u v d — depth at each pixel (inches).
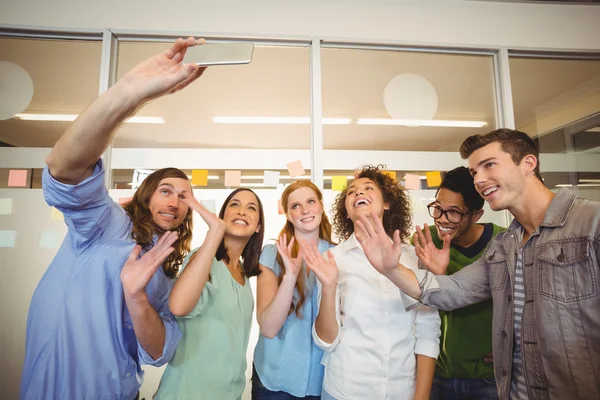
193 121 80.4
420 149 82.7
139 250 39.6
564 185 88.0
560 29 86.5
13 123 76.3
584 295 36.7
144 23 77.0
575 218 39.0
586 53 86.7
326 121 81.7
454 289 47.2
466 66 86.5
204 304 48.6
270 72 83.0
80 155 29.5
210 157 79.1
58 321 40.1
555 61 90.1
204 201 77.4
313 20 80.8
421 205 80.0
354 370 45.9
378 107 83.3
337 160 79.9
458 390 58.3
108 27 76.4
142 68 29.5
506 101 82.8
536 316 39.7
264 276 56.1
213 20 78.6
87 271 41.0
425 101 84.5
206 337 48.9
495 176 43.9
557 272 38.6
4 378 66.7
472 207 61.6
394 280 45.3
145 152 78.0
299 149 80.6
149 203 53.6
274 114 81.7
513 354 43.3
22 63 77.9
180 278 43.9
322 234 63.1
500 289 45.5
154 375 66.8
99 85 75.5
